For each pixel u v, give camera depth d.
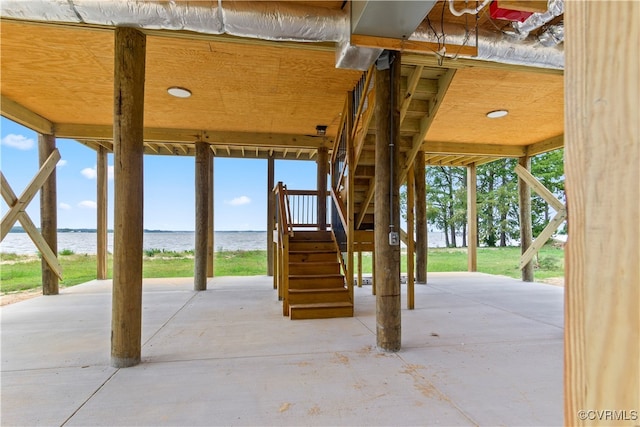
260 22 2.37
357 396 2.21
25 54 3.34
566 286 0.51
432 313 4.37
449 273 8.51
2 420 1.95
